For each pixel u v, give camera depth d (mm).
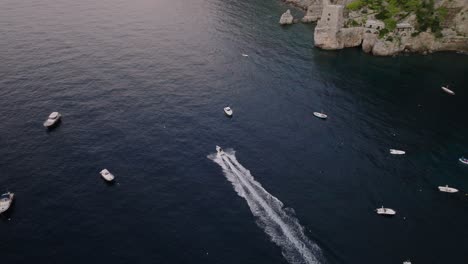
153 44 152500
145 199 79750
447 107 118875
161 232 72562
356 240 72750
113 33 160500
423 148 99562
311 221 76188
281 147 96688
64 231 71875
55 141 94750
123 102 111938
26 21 166000
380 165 92688
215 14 192500
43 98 111250
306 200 81188
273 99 117500
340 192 83938
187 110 109875
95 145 94250
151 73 129375
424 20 156250
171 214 76500
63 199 78750
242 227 74125
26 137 95375
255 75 131500
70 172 85688
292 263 67500
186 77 127938
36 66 128375
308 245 71000
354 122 108500
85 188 81750
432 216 79375
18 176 83625
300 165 91000
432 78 136875
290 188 84062
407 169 92000
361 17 162500
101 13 183375
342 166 91562
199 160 91000
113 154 91688
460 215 80062
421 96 124375
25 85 116875
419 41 156625
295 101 117062
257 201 80062
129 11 189375
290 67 139000
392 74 138500
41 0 194500
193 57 143000
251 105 113812
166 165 89125
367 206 80750
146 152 92875
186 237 71750
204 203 79250
